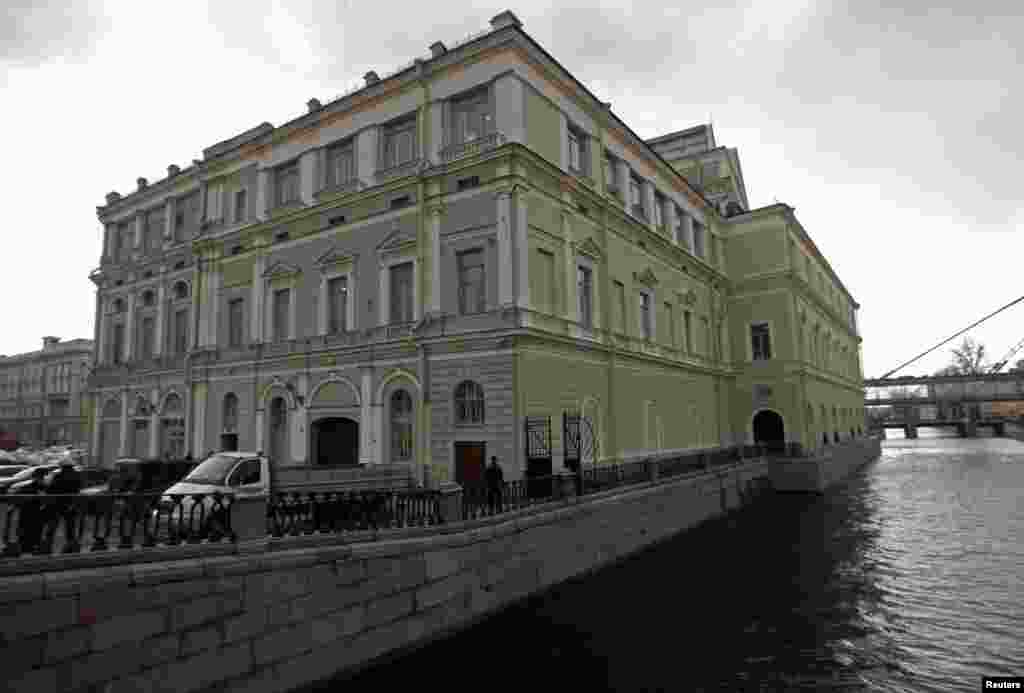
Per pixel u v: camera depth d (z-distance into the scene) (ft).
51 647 21.70
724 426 115.85
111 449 104.88
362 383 71.15
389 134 74.23
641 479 67.36
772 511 89.35
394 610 33.88
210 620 26.09
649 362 87.97
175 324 98.22
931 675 33.37
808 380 124.26
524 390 59.77
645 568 55.42
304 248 80.18
